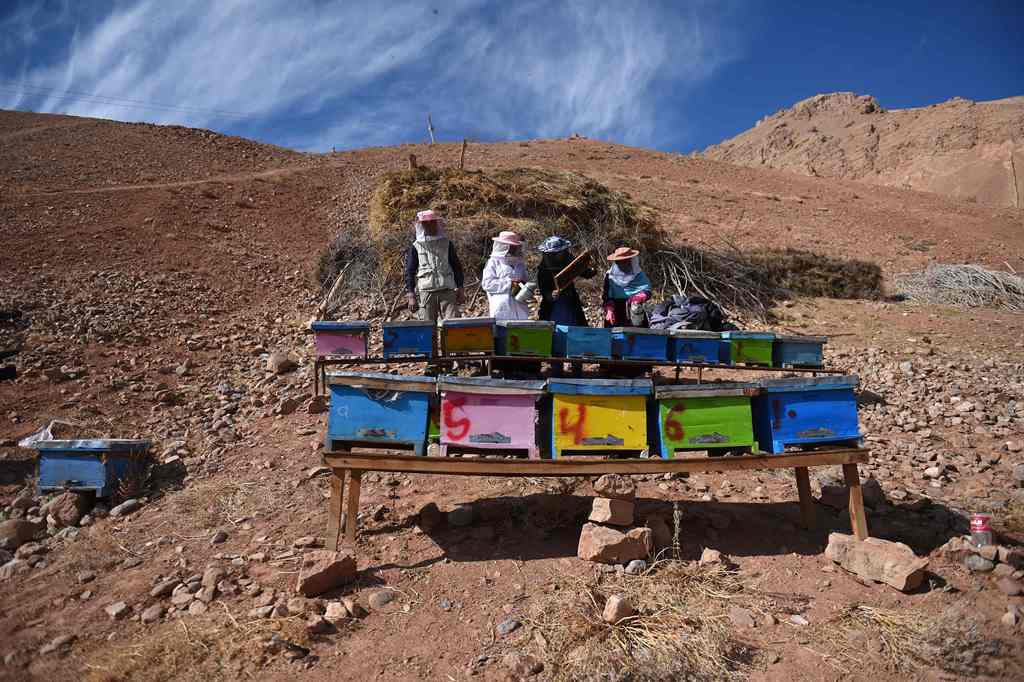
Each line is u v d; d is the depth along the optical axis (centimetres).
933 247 2252
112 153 2353
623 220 1284
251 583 387
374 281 1185
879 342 1012
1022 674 316
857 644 334
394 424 408
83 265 1290
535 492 493
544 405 430
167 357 877
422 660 325
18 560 430
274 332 1030
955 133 11988
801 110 17162
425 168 1392
